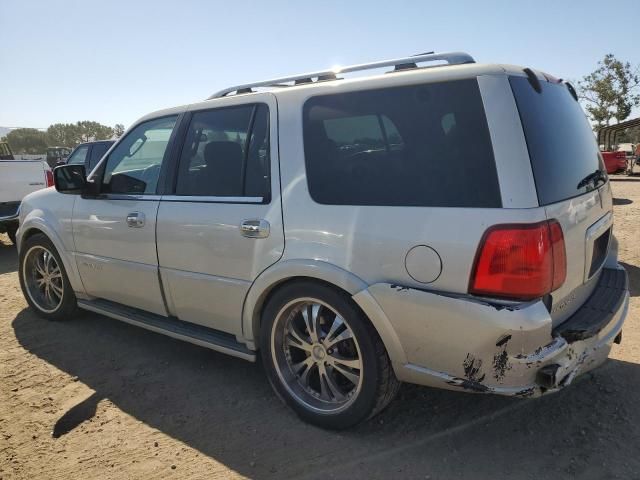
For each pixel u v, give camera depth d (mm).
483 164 2312
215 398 3363
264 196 2992
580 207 2615
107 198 3977
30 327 4738
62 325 4754
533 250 2195
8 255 8500
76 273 4344
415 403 3178
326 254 2697
